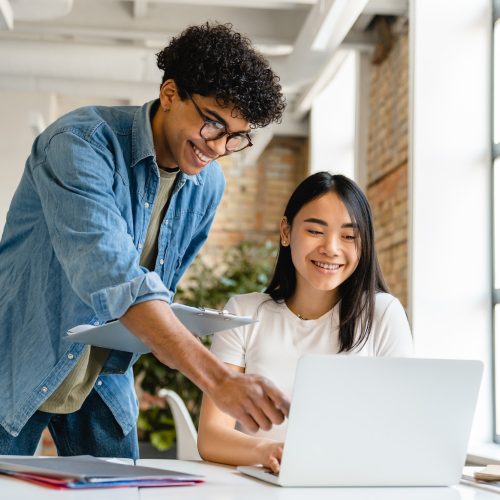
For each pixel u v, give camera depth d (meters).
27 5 4.56
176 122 1.87
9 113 7.09
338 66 6.51
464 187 3.90
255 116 1.82
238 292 6.69
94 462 1.46
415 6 3.96
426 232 3.89
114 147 1.91
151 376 6.16
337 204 2.08
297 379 1.38
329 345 2.09
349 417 1.44
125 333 1.62
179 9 5.84
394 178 5.50
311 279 2.08
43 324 1.89
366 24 5.89
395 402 1.46
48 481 1.27
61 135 1.82
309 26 4.92
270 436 2.03
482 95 3.94
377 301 2.16
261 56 1.85
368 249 2.10
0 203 6.99
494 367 3.82
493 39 3.96
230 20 5.79
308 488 1.44
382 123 5.86
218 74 1.77
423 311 3.85
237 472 1.63
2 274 1.99
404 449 1.49
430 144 3.92
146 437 6.23
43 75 5.89
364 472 1.48
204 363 1.46
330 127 7.47
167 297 1.55
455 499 1.37
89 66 5.78
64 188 1.74
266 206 8.56
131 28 5.82
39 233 1.94
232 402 1.42
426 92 3.94
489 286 3.87
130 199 1.96
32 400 1.87
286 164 8.62
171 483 1.34
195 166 1.91
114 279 1.57
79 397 2.00
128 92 6.81
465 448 1.54
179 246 2.19
